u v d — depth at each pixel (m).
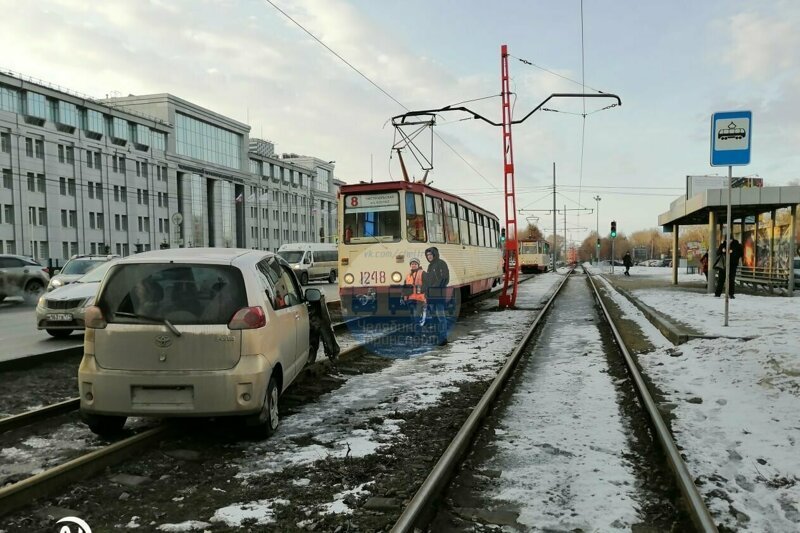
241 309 5.28
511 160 18.53
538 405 6.71
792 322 11.22
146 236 68.94
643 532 3.66
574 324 14.70
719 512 3.87
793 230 18.50
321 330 8.35
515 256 19.09
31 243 54.78
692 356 8.88
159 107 72.12
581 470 4.68
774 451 4.86
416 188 13.21
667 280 34.25
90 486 4.46
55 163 57.53
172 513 4.00
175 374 5.11
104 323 5.22
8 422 5.83
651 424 5.75
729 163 10.71
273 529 3.74
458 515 3.96
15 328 14.23
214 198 80.25
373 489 4.35
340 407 6.75
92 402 5.18
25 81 54.25
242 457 5.08
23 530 3.75
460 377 8.38
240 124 84.94
